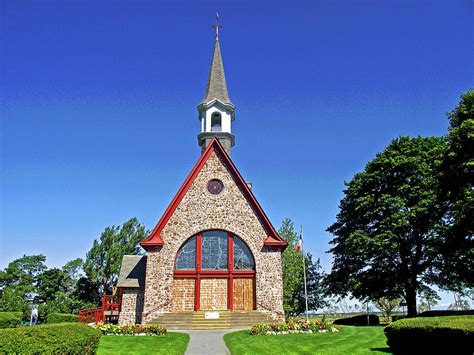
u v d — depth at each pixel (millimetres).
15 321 29266
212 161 34875
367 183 39438
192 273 32031
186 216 33281
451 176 31859
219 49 44562
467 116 32281
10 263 62188
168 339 21531
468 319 14312
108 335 22812
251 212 33625
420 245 36844
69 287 63500
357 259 38656
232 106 40406
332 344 18938
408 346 14773
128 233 60750
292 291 46375
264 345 19047
